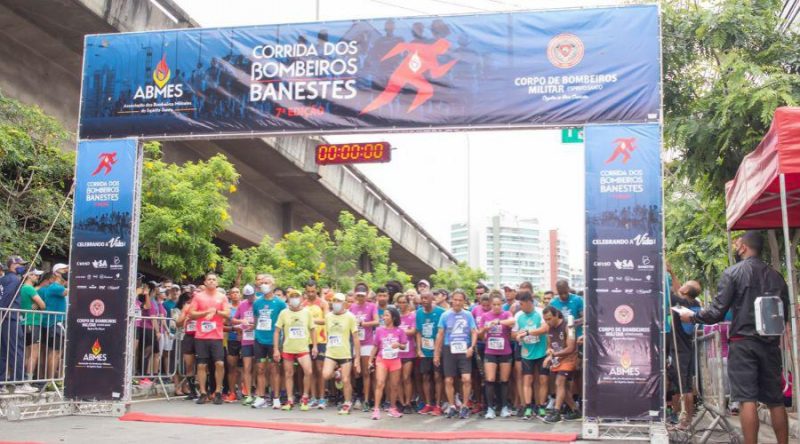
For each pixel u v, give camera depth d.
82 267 11.52
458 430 10.23
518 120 10.52
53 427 10.13
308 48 11.20
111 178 11.55
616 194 10.08
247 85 11.30
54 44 16.98
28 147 14.34
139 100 11.58
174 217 17.19
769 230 10.59
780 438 7.42
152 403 13.17
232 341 13.65
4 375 11.12
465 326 11.71
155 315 14.53
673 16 12.84
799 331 8.94
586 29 10.45
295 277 22.00
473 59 10.74
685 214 13.68
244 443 8.86
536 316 11.49
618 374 9.77
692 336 10.93
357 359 12.32
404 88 10.89
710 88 12.80
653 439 9.27
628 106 10.23
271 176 24.75
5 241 14.20
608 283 9.94
